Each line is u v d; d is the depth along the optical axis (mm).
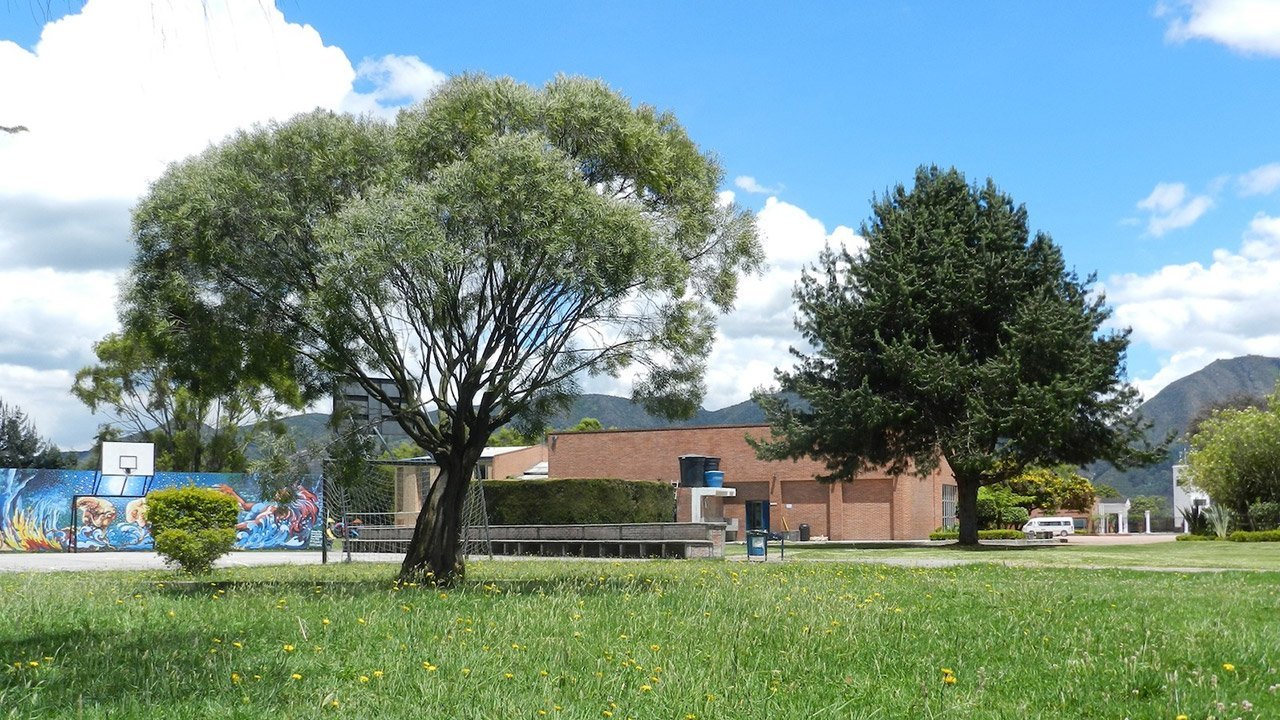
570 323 16422
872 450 37688
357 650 8367
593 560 26188
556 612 11070
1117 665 7785
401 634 9367
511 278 15516
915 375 35469
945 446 36281
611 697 6531
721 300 17422
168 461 51062
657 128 17016
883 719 6145
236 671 7324
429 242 14414
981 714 6281
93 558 29672
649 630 9781
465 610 11711
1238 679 7309
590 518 35156
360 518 31812
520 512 36000
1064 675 7477
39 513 35438
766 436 49656
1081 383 34656
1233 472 46656
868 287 38125
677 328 16266
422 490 31344
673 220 16656
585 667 7566
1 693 6246
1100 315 37812
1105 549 33719
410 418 17000
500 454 54812
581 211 14617
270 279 15898
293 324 16641
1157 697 6770
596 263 14766
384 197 15055
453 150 16375
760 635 9422
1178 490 86312
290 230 15984
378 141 16406
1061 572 21016
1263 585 17234
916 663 7992
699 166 17250
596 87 16703
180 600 13156
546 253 14828
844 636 9438
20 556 31297
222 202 15547
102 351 49344
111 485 36844
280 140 16047
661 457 51375
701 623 10273
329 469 17109
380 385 17875
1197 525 46812
